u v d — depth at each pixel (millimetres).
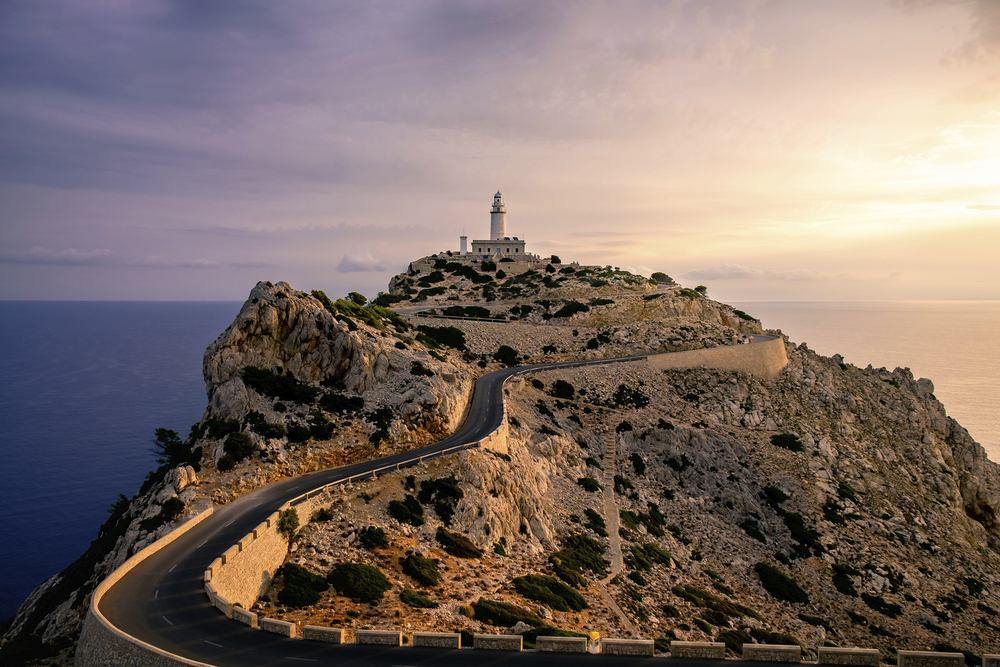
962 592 70312
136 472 152750
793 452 87625
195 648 30203
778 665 29562
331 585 40719
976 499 97938
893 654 57688
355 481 53188
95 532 117188
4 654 37781
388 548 46062
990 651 60438
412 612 38344
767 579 65625
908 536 77188
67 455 165375
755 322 141875
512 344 108125
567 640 31266
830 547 72688
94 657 31656
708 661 30078
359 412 66250
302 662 29250
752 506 77062
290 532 44562
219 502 49281
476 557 49500
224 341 66625
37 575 99875
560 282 138125
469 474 57281
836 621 61594
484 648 31422
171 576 37562
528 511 60031
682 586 58969
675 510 74688
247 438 56656
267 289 70875
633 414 89562
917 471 95125
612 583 54312
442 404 69500
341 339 70750
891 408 110312
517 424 75688
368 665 29156
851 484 84562
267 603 38625
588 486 71500
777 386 106062
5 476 147625
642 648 30625
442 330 106000
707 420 92125
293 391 64938
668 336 115375
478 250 171250
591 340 112438
